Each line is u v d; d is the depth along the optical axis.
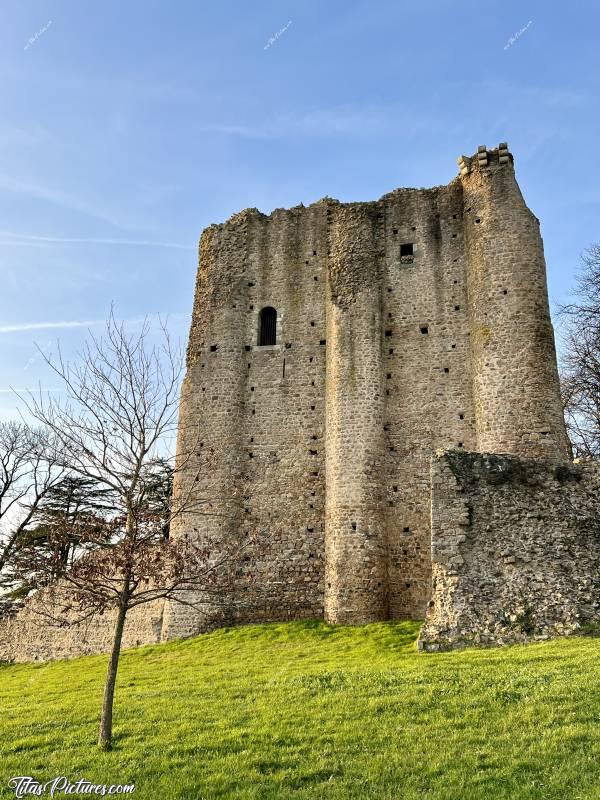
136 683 17.55
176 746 10.69
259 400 29.25
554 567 17.45
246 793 8.69
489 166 28.44
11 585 30.05
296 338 29.92
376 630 22.31
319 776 9.12
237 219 32.25
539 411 24.72
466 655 15.46
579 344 32.81
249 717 12.07
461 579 17.83
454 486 19.03
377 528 25.12
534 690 11.61
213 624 25.45
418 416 27.42
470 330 27.72
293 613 25.83
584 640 15.39
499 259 26.91
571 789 8.05
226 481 27.69
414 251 29.81
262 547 26.80
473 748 9.53
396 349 28.59
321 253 31.02
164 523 12.75
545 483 18.92
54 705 15.44
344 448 26.14
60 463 16.27
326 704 12.34
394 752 9.66
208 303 30.83
